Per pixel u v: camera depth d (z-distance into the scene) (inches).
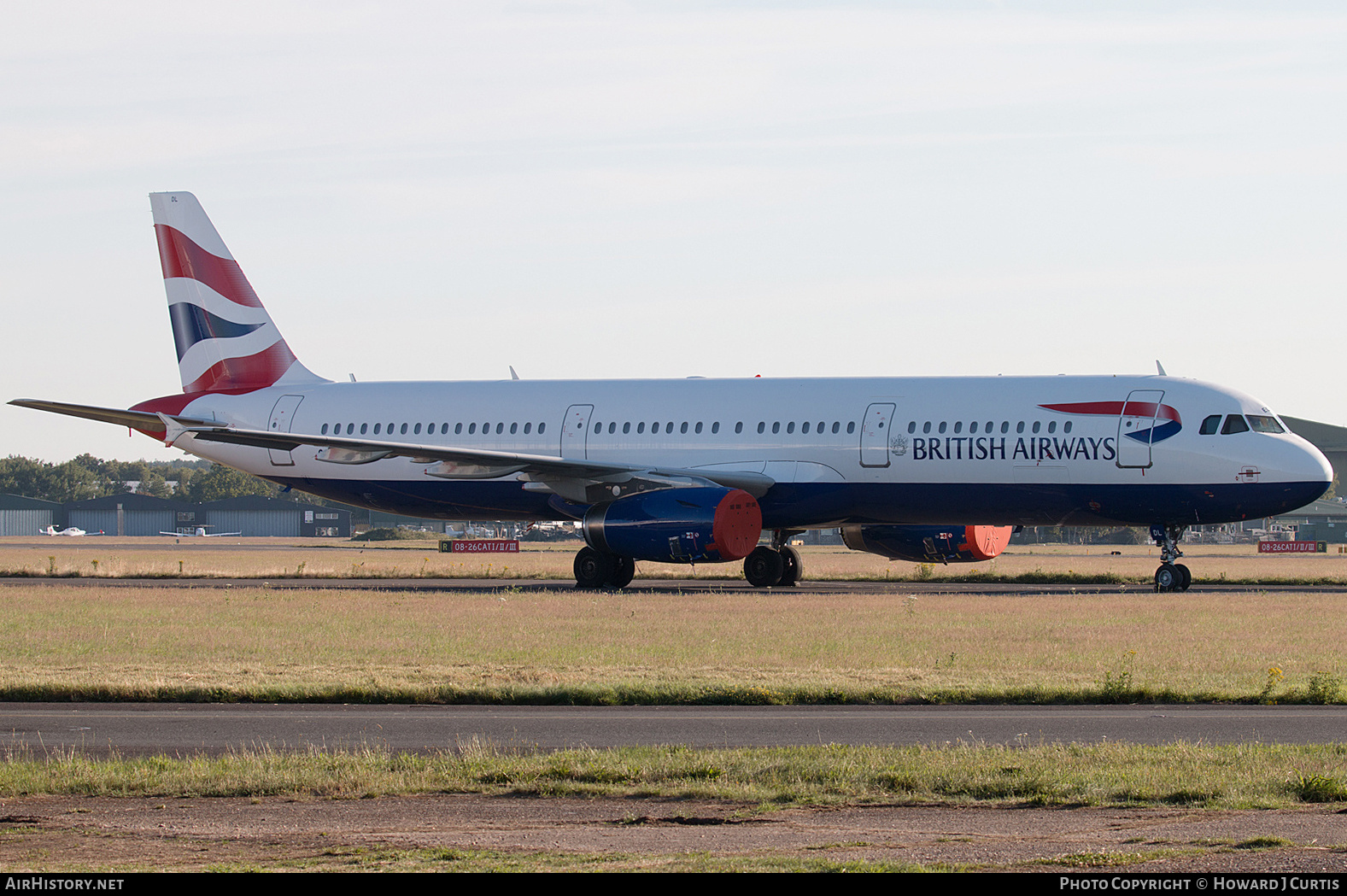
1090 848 1524.4
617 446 6013.8
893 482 5541.3
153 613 4493.1
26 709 2687.0
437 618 4308.6
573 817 1722.4
